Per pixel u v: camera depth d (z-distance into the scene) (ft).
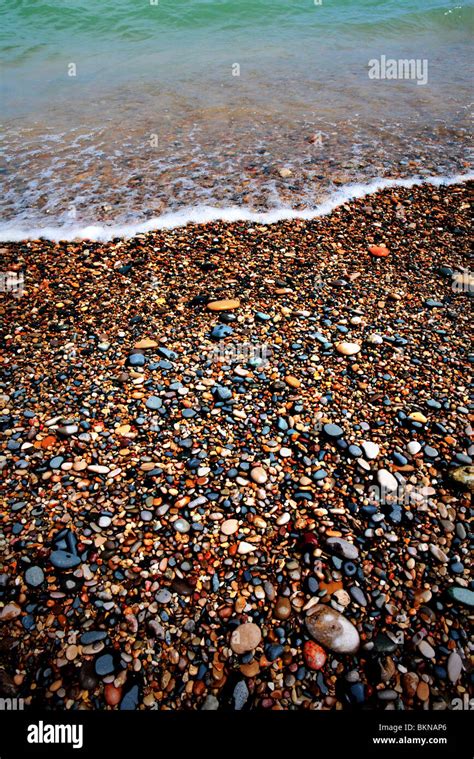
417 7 12.50
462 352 3.77
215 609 2.59
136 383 3.49
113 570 2.68
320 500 2.95
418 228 5.02
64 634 2.51
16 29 10.98
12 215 5.12
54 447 3.13
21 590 2.61
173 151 6.40
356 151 6.43
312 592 2.64
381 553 2.77
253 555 2.75
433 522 2.88
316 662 2.47
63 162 6.13
